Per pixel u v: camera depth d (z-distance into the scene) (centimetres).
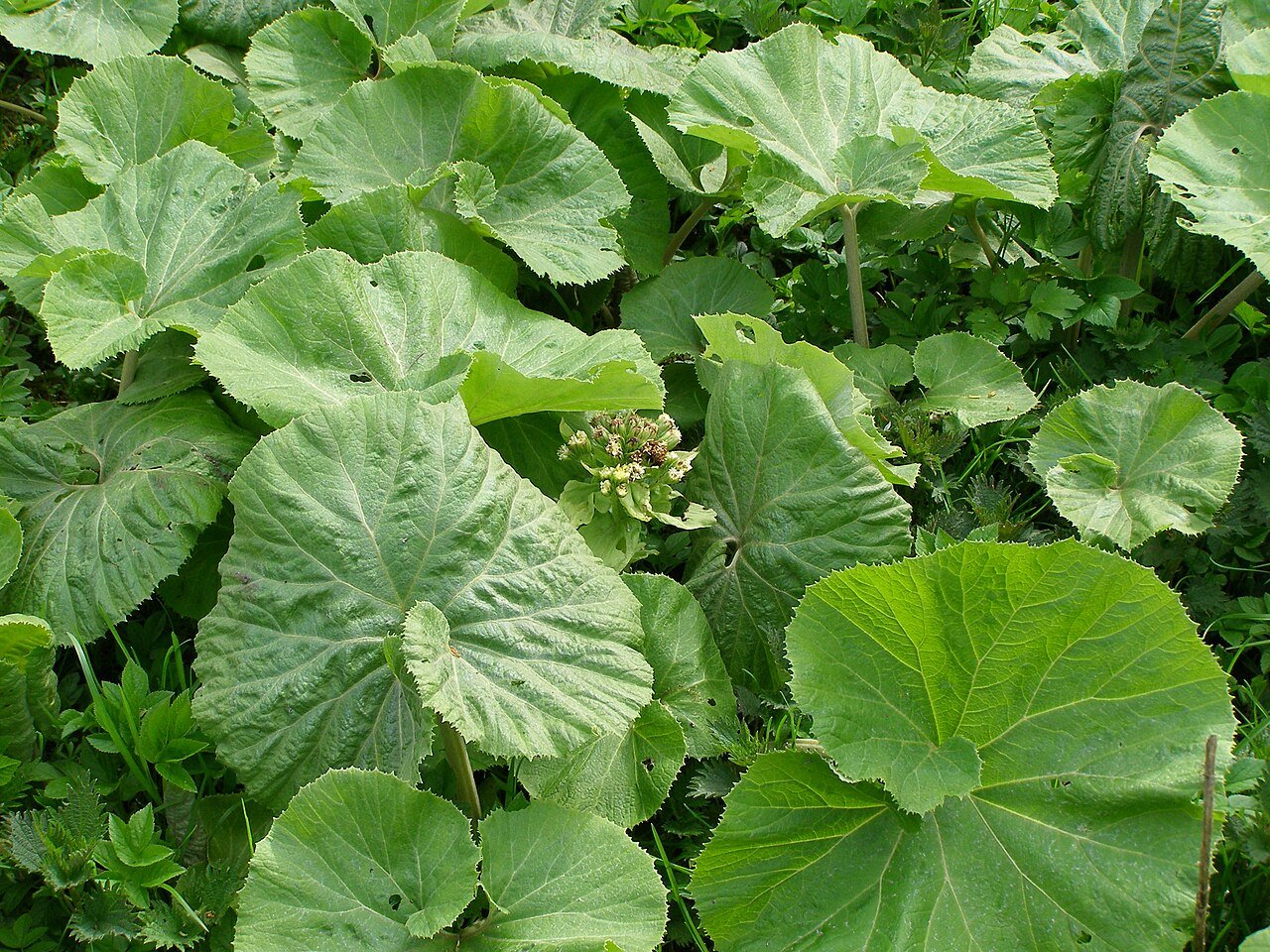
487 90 322
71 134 313
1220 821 192
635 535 260
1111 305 323
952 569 201
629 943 191
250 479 221
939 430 316
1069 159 342
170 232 286
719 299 335
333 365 263
